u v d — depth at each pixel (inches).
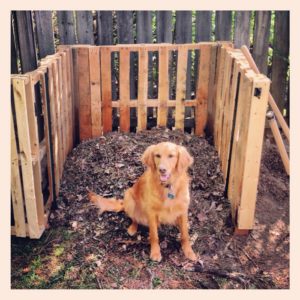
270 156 130.9
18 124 83.0
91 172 116.6
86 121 134.0
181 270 89.2
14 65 123.0
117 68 140.3
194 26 139.1
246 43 134.4
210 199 107.3
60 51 119.2
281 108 141.8
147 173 93.0
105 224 101.5
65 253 93.5
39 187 92.2
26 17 124.3
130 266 90.1
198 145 127.2
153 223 92.4
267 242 96.9
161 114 135.6
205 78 132.1
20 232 92.6
